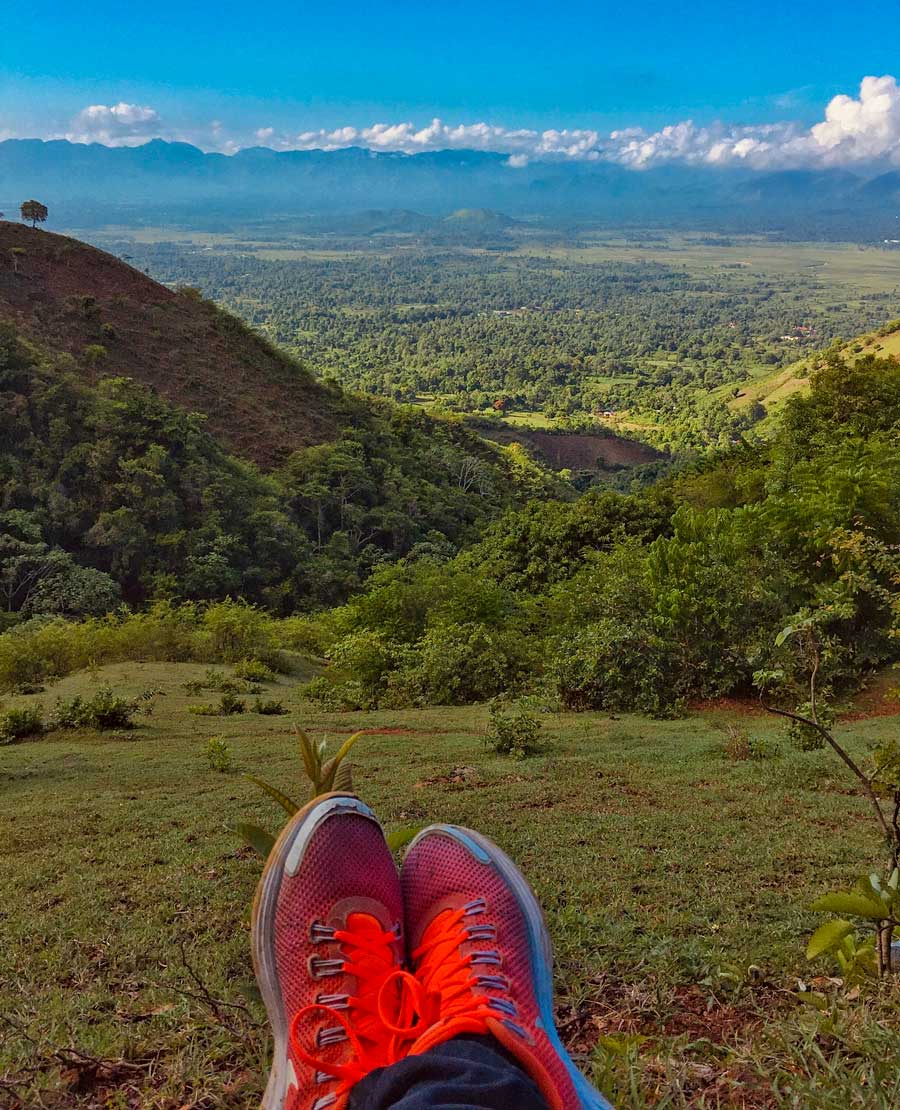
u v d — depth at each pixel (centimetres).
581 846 559
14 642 2184
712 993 288
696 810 661
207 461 5969
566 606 1775
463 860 184
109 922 452
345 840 184
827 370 3141
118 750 1251
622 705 1320
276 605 5300
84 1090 234
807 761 809
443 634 1650
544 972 171
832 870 469
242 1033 246
